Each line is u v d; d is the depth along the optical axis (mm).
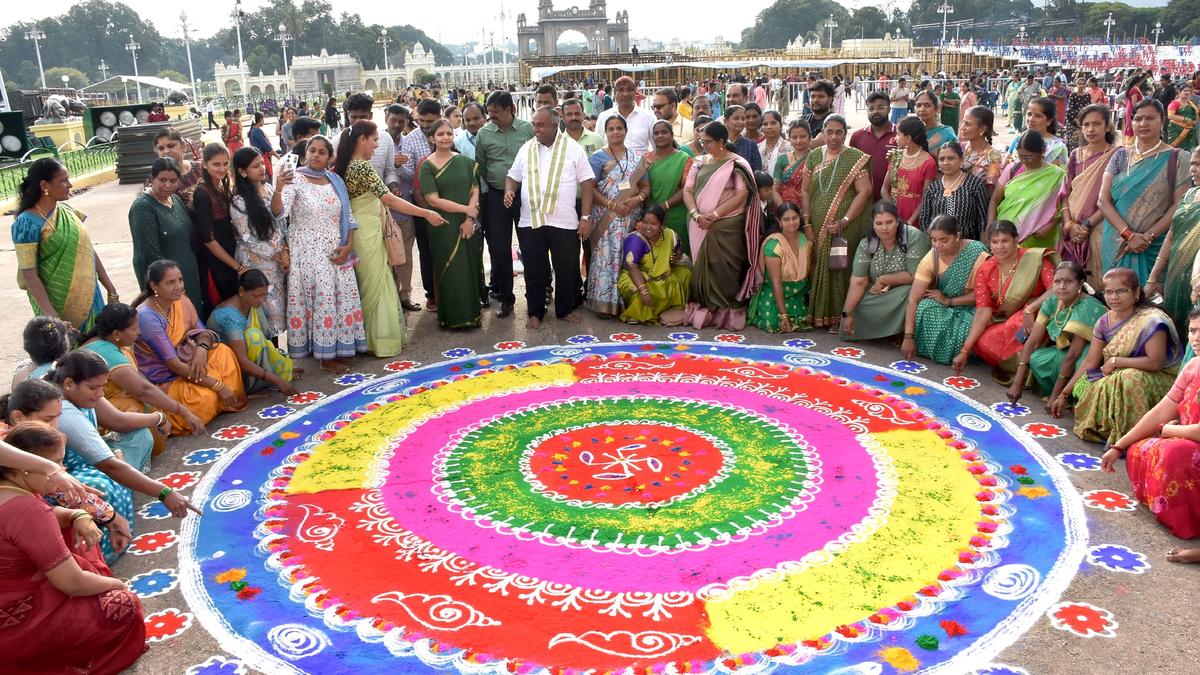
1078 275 4863
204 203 5590
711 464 4473
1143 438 4008
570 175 6570
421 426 5070
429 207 6602
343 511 4102
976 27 104938
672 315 6898
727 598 3328
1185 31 86812
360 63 97312
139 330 4957
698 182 6648
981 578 3426
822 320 6594
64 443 3160
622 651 3045
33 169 4863
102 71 107125
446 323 6809
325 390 5727
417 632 3188
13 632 2918
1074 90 22391
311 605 3375
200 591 3494
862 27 105938
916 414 5051
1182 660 2938
